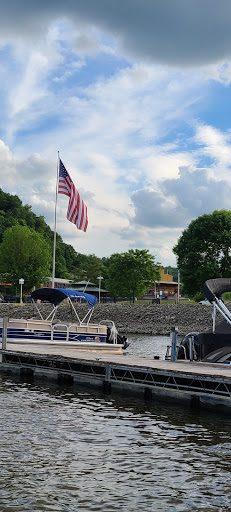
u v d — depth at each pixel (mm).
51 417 14820
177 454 11750
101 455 11500
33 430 13281
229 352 19406
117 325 61031
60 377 21297
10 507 8656
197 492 9586
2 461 10789
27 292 102750
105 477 10188
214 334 20172
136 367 18406
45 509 8641
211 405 16484
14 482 9703
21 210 172625
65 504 8875
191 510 8844
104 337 28719
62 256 162625
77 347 27062
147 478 10211
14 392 18594
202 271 70875
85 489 9547
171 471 10633
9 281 100000
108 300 97250
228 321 20281
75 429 13617
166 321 60500
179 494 9484
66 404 16812
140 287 85312
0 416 14672
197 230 74062
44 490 9414
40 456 11227
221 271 73062
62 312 68250
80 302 73812
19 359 23500
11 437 12523
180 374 17000
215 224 73375
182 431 13805
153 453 11781
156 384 18125
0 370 23922
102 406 16750
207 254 73062
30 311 69938
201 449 12172
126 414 15664
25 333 26641
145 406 16953
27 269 100000
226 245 72812
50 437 12719
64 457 11242
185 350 21953
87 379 20469
